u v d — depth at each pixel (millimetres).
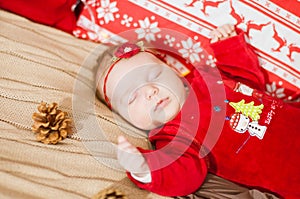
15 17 1311
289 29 1275
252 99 1140
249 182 1079
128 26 1327
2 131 1025
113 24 1334
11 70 1162
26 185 909
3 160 946
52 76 1183
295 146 1077
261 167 1070
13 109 1090
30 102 1112
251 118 1104
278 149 1072
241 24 1287
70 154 1021
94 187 966
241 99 1139
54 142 1027
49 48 1248
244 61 1239
